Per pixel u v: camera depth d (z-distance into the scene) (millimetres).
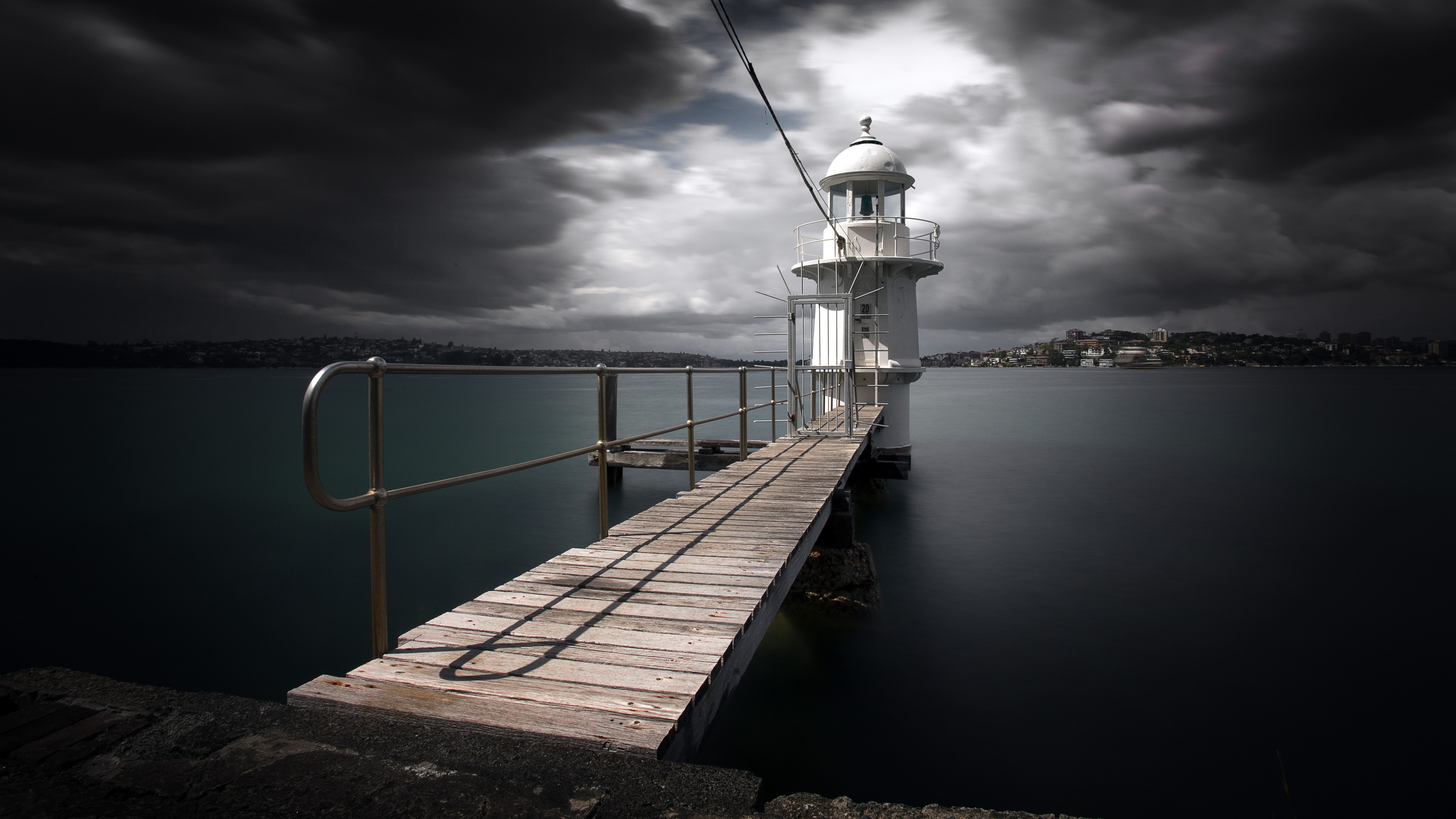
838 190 21469
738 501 7273
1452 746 7500
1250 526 17922
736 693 8750
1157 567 14211
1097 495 22078
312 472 2488
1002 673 9289
